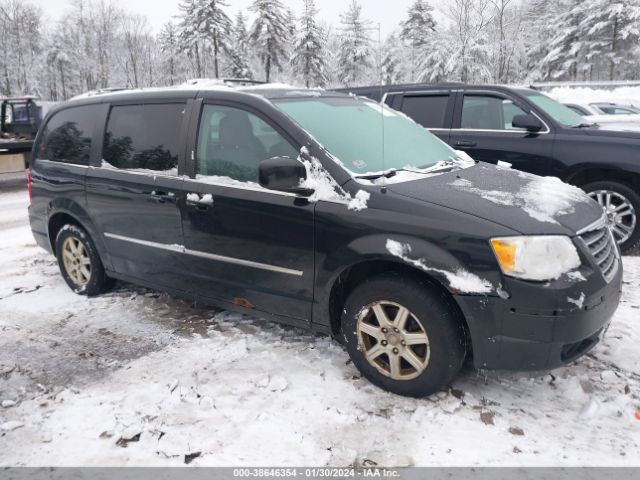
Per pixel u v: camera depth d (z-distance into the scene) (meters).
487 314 2.49
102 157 4.07
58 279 5.03
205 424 2.64
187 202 3.46
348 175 2.91
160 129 3.73
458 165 3.59
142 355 3.39
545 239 2.48
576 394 2.83
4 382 3.11
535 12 42.59
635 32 38.00
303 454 2.41
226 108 3.41
